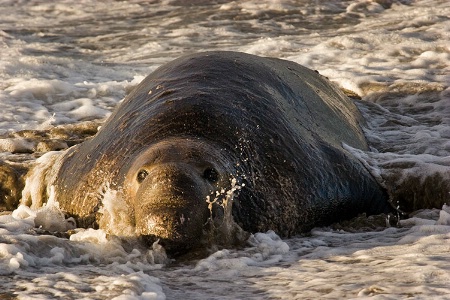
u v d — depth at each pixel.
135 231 25.25
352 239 27.83
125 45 76.12
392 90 52.94
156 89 31.73
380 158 35.38
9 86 55.97
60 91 54.78
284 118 31.34
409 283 19.69
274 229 28.45
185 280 21.97
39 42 78.56
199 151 26.30
